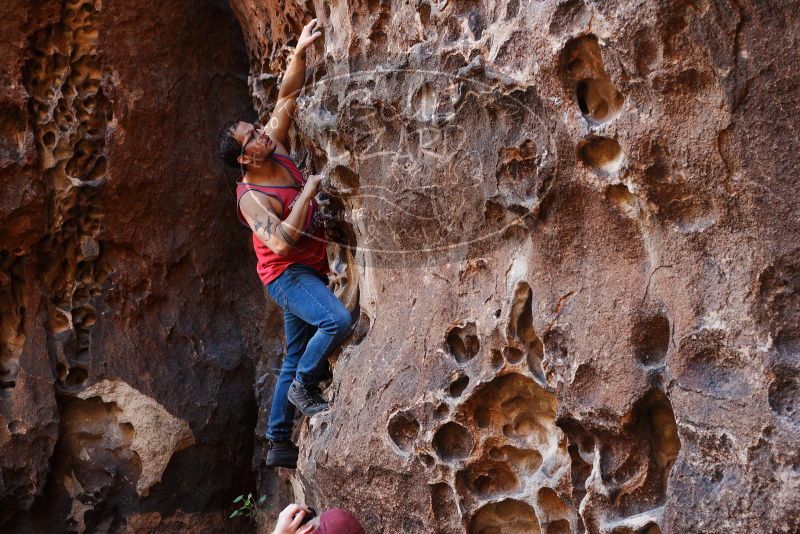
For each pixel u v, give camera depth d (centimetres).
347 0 373
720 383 267
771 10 252
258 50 519
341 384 394
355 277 426
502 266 333
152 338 554
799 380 255
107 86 521
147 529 554
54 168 525
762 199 259
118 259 550
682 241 275
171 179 544
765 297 261
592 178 290
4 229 522
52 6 505
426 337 358
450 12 331
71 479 551
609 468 297
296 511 250
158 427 547
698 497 266
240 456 573
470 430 339
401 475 356
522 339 326
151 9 520
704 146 264
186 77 541
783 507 248
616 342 291
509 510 341
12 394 539
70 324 546
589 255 301
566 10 285
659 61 267
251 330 577
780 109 255
